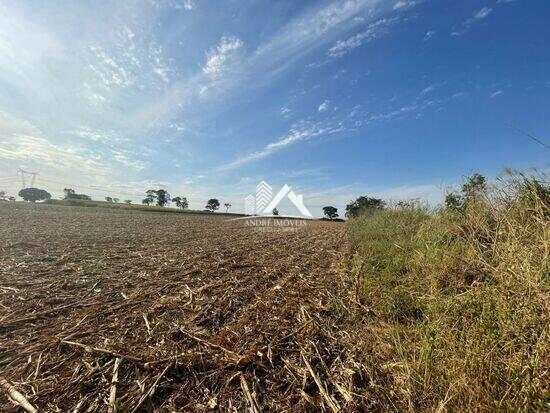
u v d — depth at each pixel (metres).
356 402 2.47
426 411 2.27
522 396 2.05
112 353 2.97
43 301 4.36
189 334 3.51
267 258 8.48
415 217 9.99
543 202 3.89
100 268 6.39
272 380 2.78
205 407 2.40
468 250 4.67
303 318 4.10
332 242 12.68
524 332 2.48
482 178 5.73
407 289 4.56
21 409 2.28
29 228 13.22
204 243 11.23
